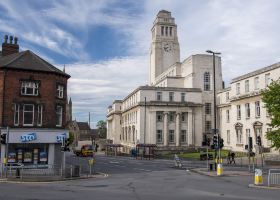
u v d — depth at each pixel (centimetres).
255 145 5484
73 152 9325
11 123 3656
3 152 3556
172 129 7819
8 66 3684
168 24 11156
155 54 10975
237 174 3177
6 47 4525
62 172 3000
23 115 3734
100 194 1884
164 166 4478
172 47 11094
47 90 3869
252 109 5956
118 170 3872
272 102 3475
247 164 4547
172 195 1856
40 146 3778
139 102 7731
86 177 3012
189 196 1820
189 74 8600
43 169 3200
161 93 7919
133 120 8500
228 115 7438
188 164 4747
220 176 3027
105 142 11725
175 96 7969
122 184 2433
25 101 3747
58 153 3875
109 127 13325
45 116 3825
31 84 3819
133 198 1730
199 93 8044
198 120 7944
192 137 7831
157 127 7756
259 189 2155
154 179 2817
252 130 5916
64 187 2241
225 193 1956
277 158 4728
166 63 10994
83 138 15138
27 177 2834
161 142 7738
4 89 3666
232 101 6700
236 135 6512
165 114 7762
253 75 5997
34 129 3725
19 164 3247
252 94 5922
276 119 3369
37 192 1956
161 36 11112
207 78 8481
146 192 1984
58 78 4003
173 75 9544
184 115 7938
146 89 7844
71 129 12694
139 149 7169
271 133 3409
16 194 1861
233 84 6731
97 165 4662
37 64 3909
